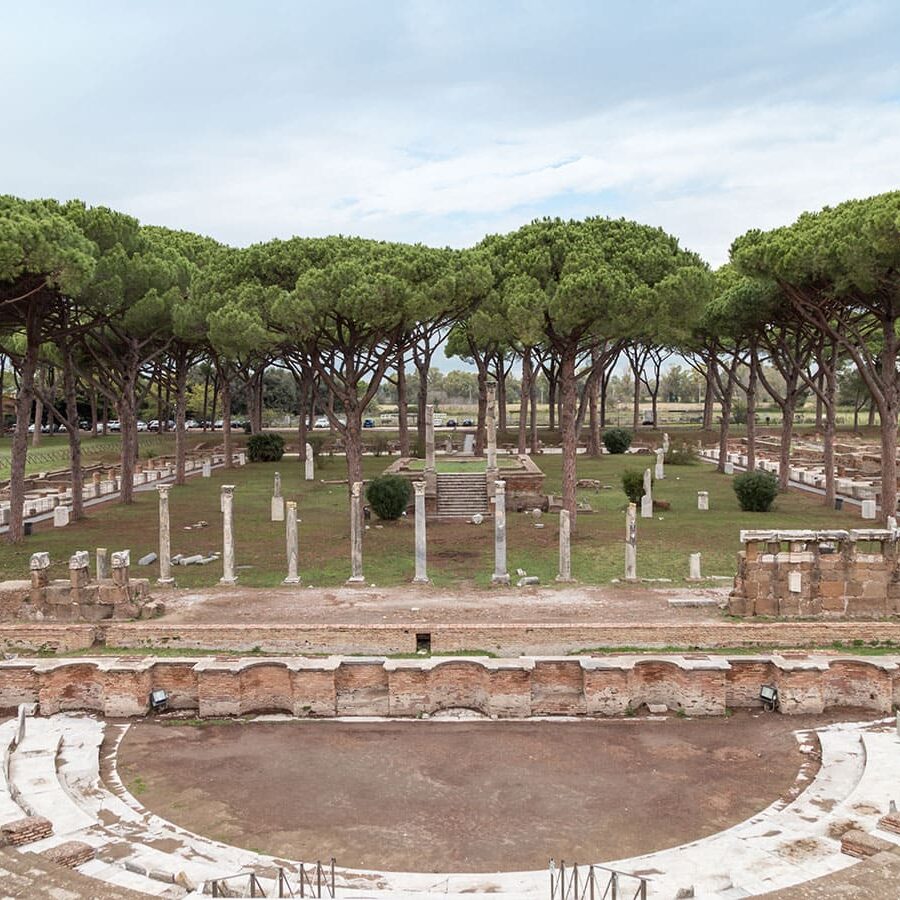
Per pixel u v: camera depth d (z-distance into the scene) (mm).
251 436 80438
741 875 13766
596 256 37938
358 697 22328
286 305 37688
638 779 18062
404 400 68312
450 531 43438
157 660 22656
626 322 37156
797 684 21672
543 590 30406
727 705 22297
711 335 60500
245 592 30406
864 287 36344
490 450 50094
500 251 43719
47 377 86875
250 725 21484
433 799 17203
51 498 51188
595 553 36781
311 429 96500
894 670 21812
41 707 22375
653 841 15406
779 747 19703
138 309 42875
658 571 33156
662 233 41562
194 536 41375
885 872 12820
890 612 26391
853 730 20453
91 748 19859
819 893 12305
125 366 51219
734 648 25172
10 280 32125
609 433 81438
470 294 39938
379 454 82438
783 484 54844
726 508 49188
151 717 22016
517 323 37281
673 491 56844
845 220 36031
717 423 112375
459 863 14703
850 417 116375
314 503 52531
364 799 17234
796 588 26375
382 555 37156
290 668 22016
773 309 47438
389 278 37125
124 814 16656
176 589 30953
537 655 24984
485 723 21438
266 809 16844
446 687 22375
